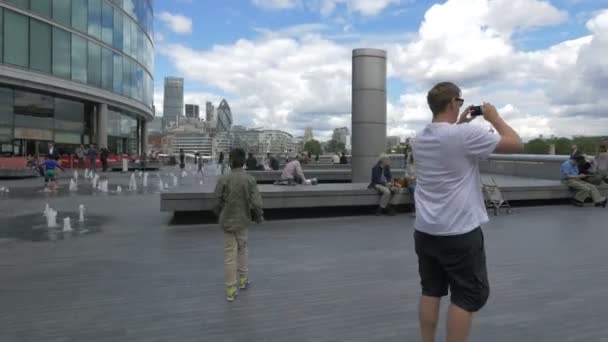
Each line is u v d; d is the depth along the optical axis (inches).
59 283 209.2
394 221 395.2
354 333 150.3
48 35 1055.0
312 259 254.7
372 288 200.4
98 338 147.4
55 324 159.5
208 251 275.6
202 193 375.9
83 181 845.8
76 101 1261.1
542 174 769.6
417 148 111.0
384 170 436.5
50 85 1069.1
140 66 1552.7
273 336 148.0
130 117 1627.7
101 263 246.1
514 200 511.2
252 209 193.3
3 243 299.4
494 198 438.3
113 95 1336.1
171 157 2085.4
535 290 197.0
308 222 388.8
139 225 369.4
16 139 1071.6
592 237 320.2
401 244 296.7
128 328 155.6
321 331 152.0
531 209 474.6
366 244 296.8
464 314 104.3
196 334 150.0
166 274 224.4
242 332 151.6
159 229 351.6
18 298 187.9
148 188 717.9
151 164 1454.2
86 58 1195.3
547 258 256.5
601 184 506.6
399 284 206.5
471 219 103.7
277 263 245.6
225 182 189.5
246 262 201.0
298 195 403.9
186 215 398.0
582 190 492.7
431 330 113.3
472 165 105.6
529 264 242.7
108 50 1304.1
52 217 369.7
